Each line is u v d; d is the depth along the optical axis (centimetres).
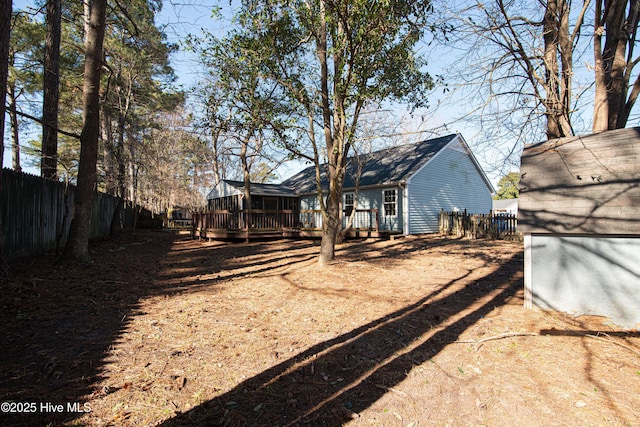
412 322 456
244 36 747
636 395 278
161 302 524
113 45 1530
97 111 774
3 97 546
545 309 507
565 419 247
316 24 768
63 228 841
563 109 569
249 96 794
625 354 356
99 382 283
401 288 645
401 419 247
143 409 249
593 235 472
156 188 2972
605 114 560
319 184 856
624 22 573
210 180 4003
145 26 1455
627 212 426
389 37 771
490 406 264
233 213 1602
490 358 348
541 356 353
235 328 421
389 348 371
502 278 734
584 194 471
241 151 1725
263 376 304
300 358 341
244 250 1226
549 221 488
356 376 309
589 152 496
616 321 451
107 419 235
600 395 278
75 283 590
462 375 312
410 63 801
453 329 432
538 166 535
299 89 810
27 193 787
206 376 301
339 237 1429
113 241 1371
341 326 437
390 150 1867
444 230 1695
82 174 760
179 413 246
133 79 1636
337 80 766
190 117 830
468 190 2020
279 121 812
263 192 2092
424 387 291
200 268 839
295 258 998
